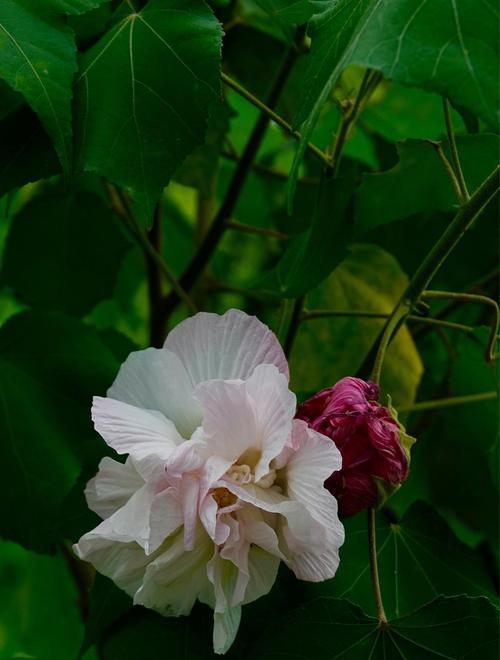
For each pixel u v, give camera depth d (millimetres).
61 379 543
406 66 348
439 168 533
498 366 503
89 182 694
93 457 508
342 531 373
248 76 650
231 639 394
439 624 417
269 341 423
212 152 627
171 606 409
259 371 393
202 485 382
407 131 725
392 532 476
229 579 394
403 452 394
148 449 390
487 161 523
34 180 449
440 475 664
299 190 661
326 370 616
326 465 384
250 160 617
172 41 432
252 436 399
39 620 805
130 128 425
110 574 409
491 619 413
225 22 644
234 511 389
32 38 415
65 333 553
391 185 534
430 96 700
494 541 652
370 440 393
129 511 394
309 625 421
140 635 441
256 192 785
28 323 552
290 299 532
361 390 404
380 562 467
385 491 401
